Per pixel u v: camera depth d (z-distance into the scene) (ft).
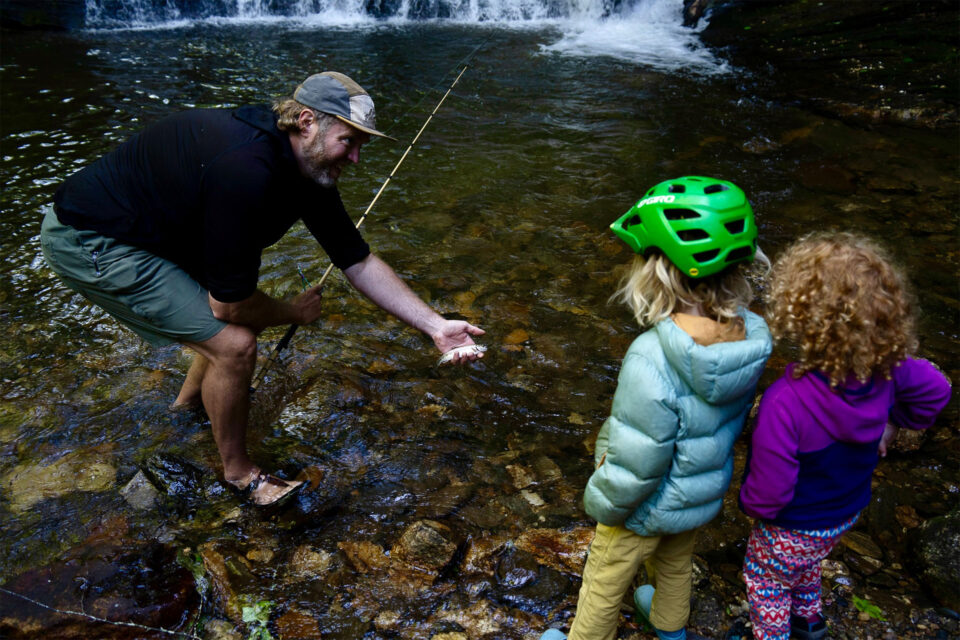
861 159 20.65
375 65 29.53
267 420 11.05
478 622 8.12
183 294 8.63
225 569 8.68
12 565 8.70
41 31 34.12
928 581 8.40
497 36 34.60
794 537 6.77
